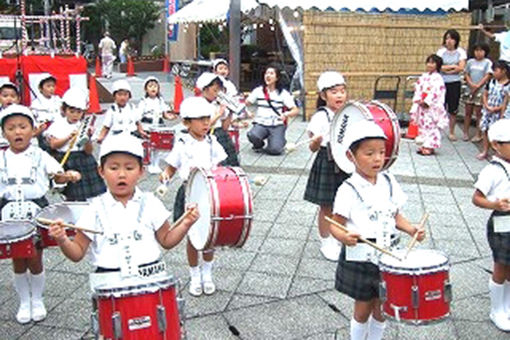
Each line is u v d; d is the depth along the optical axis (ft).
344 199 10.90
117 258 10.00
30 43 58.03
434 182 26.14
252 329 13.24
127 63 88.17
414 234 11.14
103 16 111.96
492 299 13.60
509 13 52.85
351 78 44.21
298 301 14.65
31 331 13.07
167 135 26.18
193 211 10.30
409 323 9.84
